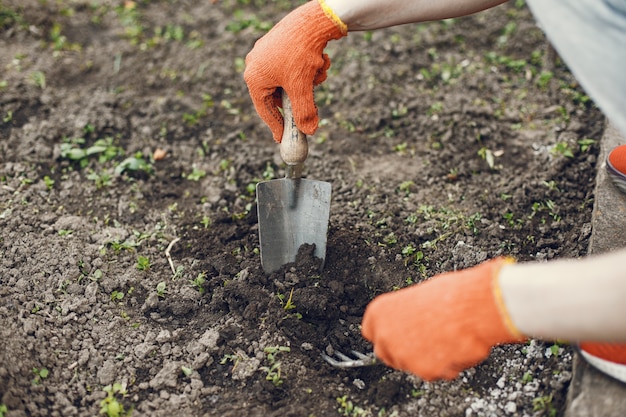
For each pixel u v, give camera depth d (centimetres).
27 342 111
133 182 137
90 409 107
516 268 88
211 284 120
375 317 94
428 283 93
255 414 107
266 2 173
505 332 88
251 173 138
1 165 136
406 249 123
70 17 167
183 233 129
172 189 136
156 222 130
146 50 161
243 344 114
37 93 149
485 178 135
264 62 111
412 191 133
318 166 138
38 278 120
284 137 113
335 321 117
